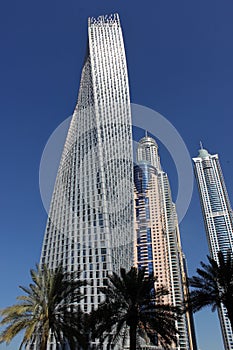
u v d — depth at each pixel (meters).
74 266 120.75
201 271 40.22
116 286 40.16
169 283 184.25
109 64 184.88
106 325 38.34
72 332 37.81
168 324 37.91
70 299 40.41
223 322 180.75
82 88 185.88
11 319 37.44
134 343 37.12
